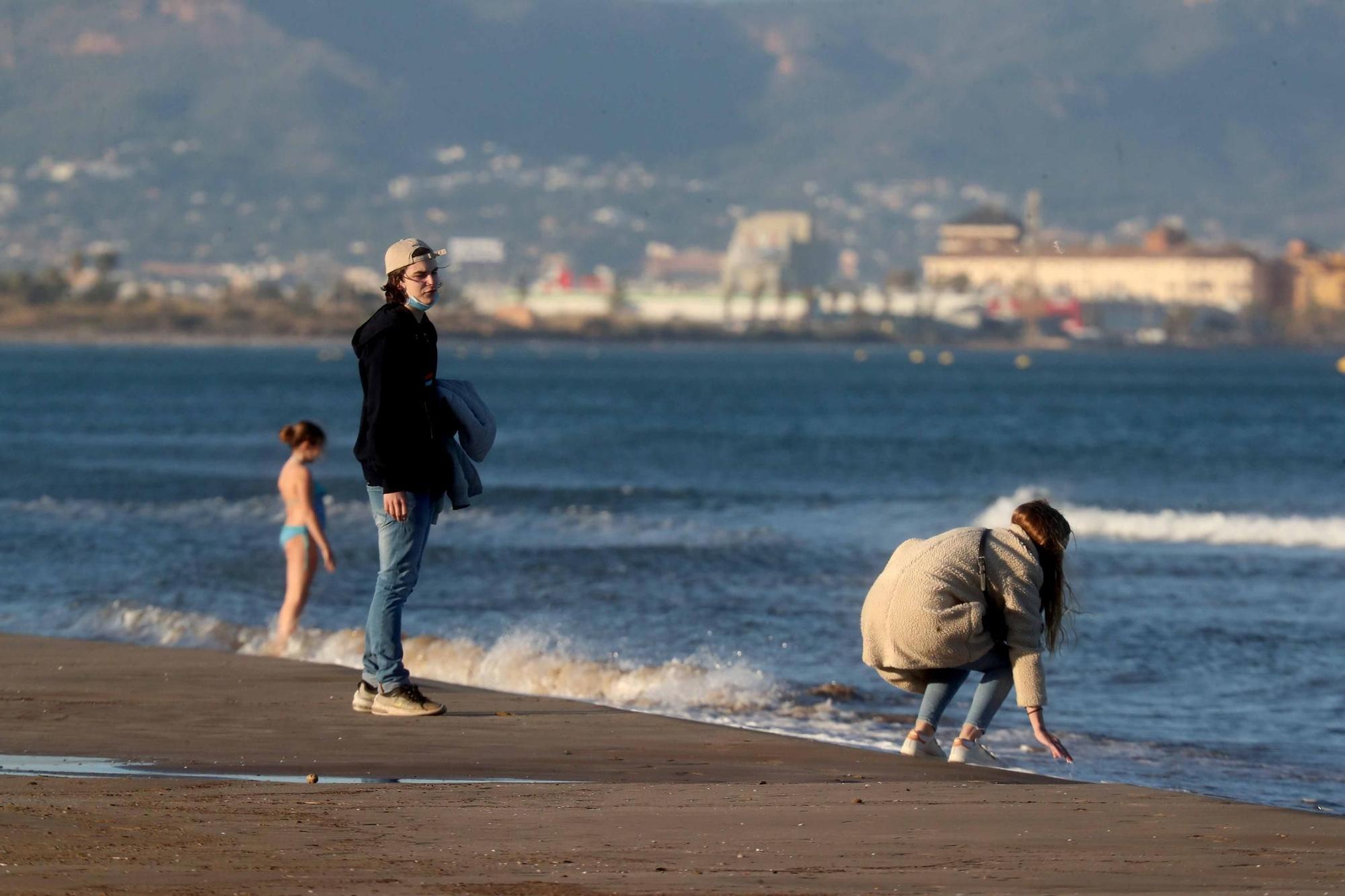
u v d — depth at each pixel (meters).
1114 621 54.09
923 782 26.14
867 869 19.08
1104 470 152.25
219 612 55.78
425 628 52.00
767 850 20.20
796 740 30.52
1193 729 36.31
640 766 27.31
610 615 55.34
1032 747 33.41
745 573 68.12
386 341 30.58
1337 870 19.28
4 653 40.75
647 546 79.50
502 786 24.89
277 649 46.47
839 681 42.50
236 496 112.06
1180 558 75.62
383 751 28.16
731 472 147.38
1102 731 35.88
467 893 17.45
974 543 29.59
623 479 136.38
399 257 30.73
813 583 64.94
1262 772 31.31
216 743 28.66
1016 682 29.02
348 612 55.91
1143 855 20.11
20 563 70.56
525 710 33.16
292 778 25.45
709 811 22.92
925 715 30.08
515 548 78.25
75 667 38.38
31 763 26.36
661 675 40.84
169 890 17.22
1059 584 29.84
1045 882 18.47
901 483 134.00
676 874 18.66
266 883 17.67
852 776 26.80
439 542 81.94
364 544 80.44
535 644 47.50
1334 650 48.03
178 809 21.98
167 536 82.69
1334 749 33.91
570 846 20.22
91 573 66.81
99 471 137.62
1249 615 55.94
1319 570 70.38
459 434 31.75
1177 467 155.12
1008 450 181.38
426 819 21.88
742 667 42.84
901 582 29.75
